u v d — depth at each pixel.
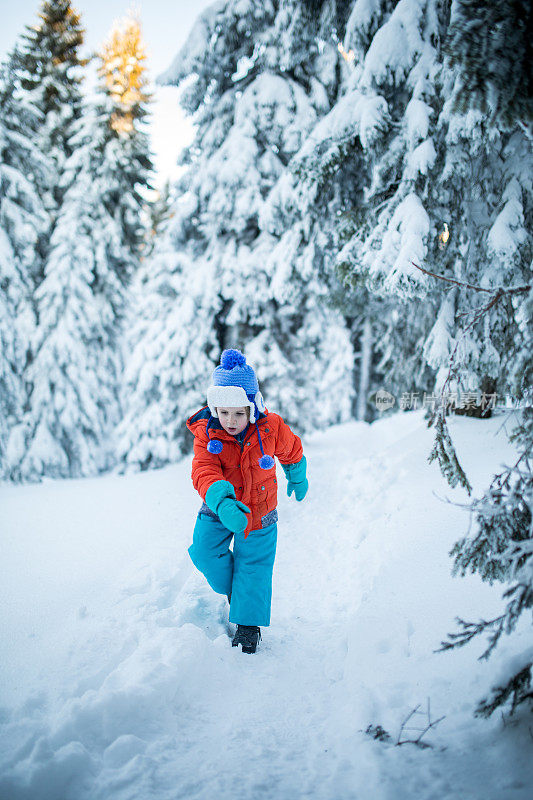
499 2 1.64
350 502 4.95
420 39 4.20
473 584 2.52
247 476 2.68
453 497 3.59
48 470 13.09
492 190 4.28
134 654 2.31
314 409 10.11
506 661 1.70
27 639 2.69
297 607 3.21
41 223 12.74
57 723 1.87
